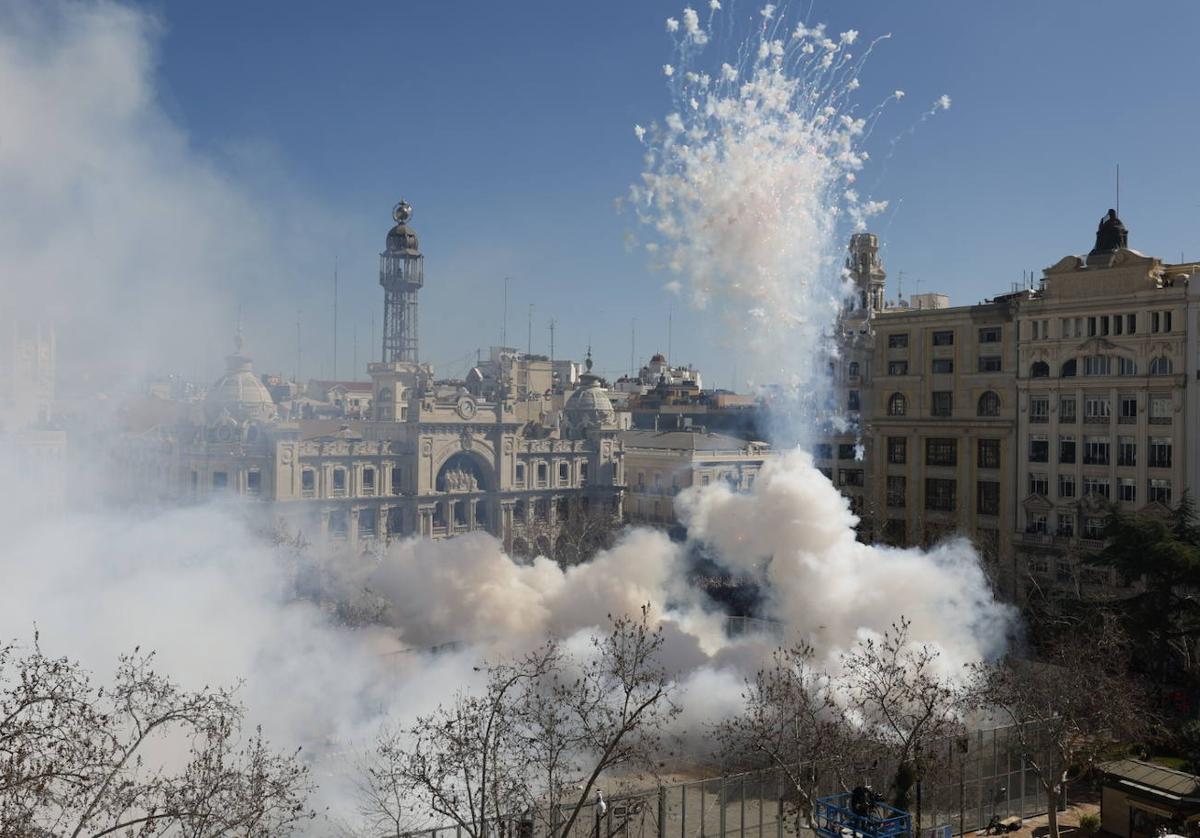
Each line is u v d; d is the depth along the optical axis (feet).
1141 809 176.76
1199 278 295.69
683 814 169.07
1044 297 336.29
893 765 177.27
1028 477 339.57
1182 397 299.58
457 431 489.67
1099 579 311.47
